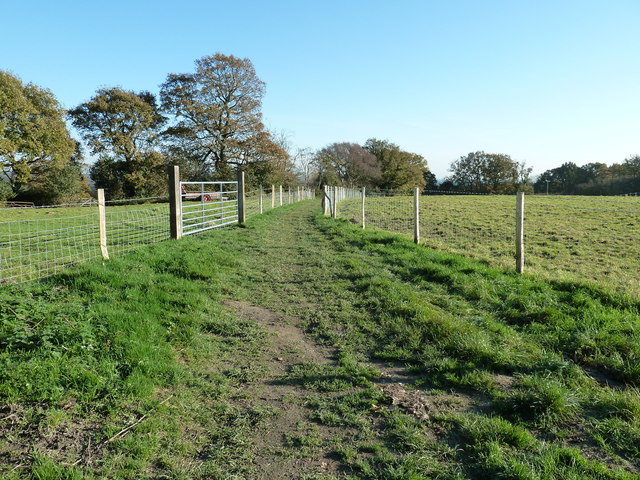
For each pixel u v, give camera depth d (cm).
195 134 4272
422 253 973
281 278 809
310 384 413
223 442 320
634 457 296
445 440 321
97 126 4750
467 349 462
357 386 411
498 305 617
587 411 354
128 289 619
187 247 952
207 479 280
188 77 4262
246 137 4425
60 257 871
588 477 272
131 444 306
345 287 746
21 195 4509
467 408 367
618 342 455
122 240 1106
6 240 1109
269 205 2698
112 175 5028
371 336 536
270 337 530
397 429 335
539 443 311
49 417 323
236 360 464
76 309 511
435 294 682
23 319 458
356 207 2770
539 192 9938
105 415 340
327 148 8162
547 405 352
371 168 7894
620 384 404
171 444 313
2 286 566
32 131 3909
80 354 414
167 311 568
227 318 585
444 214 2300
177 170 1051
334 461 300
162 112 4550
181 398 377
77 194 4859
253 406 372
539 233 1556
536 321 555
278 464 296
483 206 2981
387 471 284
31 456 283
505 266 863
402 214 2281
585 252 1169
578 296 609
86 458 289
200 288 699
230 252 1015
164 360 434
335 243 1202
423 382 416
